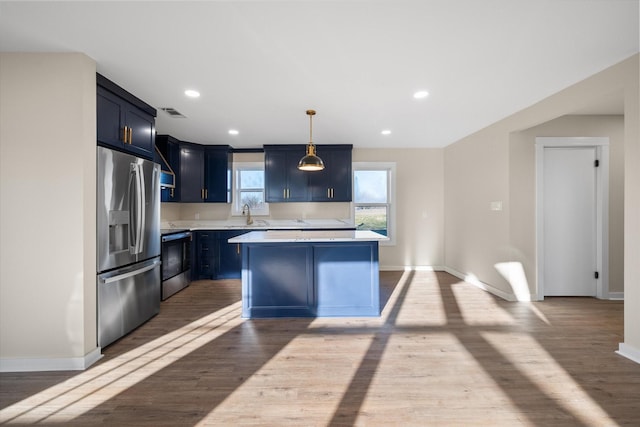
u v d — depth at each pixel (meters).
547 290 4.02
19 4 1.73
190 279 4.91
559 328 2.97
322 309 3.36
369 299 3.37
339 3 1.76
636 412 1.75
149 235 3.25
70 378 2.12
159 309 3.53
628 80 2.38
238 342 2.71
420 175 5.83
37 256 2.25
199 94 3.11
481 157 4.47
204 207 5.84
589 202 3.97
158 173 3.44
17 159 2.24
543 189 3.91
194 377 2.13
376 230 5.93
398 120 4.03
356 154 5.82
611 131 3.89
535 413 1.74
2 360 2.23
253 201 5.88
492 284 4.22
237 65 2.50
